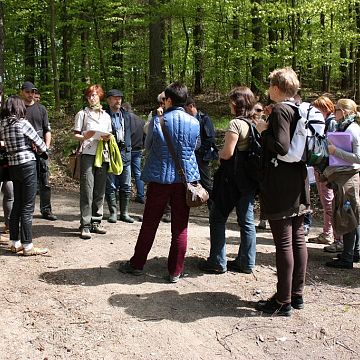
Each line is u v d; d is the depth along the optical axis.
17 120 4.85
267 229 7.06
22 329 3.56
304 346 3.40
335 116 5.29
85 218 5.82
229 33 15.01
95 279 4.50
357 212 4.95
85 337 3.46
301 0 11.86
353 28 13.81
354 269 5.10
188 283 4.48
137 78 20.48
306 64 13.16
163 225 6.73
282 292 3.80
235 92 4.50
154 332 3.55
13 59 21.64
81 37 19.55
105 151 5.79
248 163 4.43
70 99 19.22
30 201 5.02
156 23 16.30
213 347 3.37
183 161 4.30
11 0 17.42
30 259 4.98
